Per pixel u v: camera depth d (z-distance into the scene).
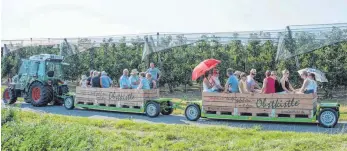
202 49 19.69
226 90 11.76
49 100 15.57
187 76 20.16
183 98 17.80
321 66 17.03
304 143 7.89
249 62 18.39
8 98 16.28
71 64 22.39
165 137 8.80
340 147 7.54
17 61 22.38
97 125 10.55
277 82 11.36
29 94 15.67
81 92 14.49
